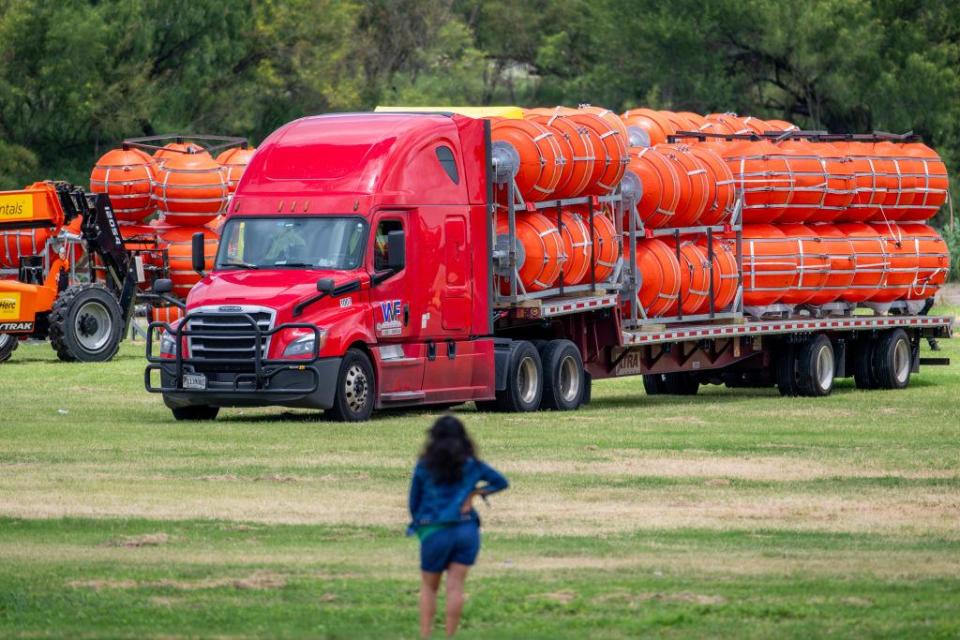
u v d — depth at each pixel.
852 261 100.00
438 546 32.34
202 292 75.19
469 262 80.12
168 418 77.75
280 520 49.09
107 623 35.50
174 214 131.50
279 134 79.81
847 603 37.50
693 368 95.00
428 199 78.44
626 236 89.44
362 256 75.69
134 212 131.75
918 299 107.44
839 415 83.38
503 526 48.28
